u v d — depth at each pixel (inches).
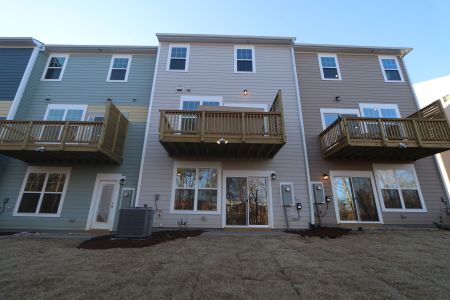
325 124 365.1
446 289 121.0
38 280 131.8
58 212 313.7
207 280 131.7
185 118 293.3
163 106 352.5
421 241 231.5
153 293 115.3
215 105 356.8
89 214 314.2
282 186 315.6
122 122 347.9
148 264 158.9
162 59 379.6
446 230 290.4
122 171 338.0
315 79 392.5
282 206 308.3
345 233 269.4
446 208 319.0
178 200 307.1
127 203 318.3
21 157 313.4
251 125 288.2
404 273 143.7
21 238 259.9
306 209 307.7
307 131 359.6
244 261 166.9
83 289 119.8
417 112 335.9
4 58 376.8
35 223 308.0
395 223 312.0
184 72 373.7
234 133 279.1
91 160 324.5
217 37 386.3
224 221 299.1
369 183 330.6
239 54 391.2
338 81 392.2
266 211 307.7
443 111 295.6
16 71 370.9
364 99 381.7
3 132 292.0
